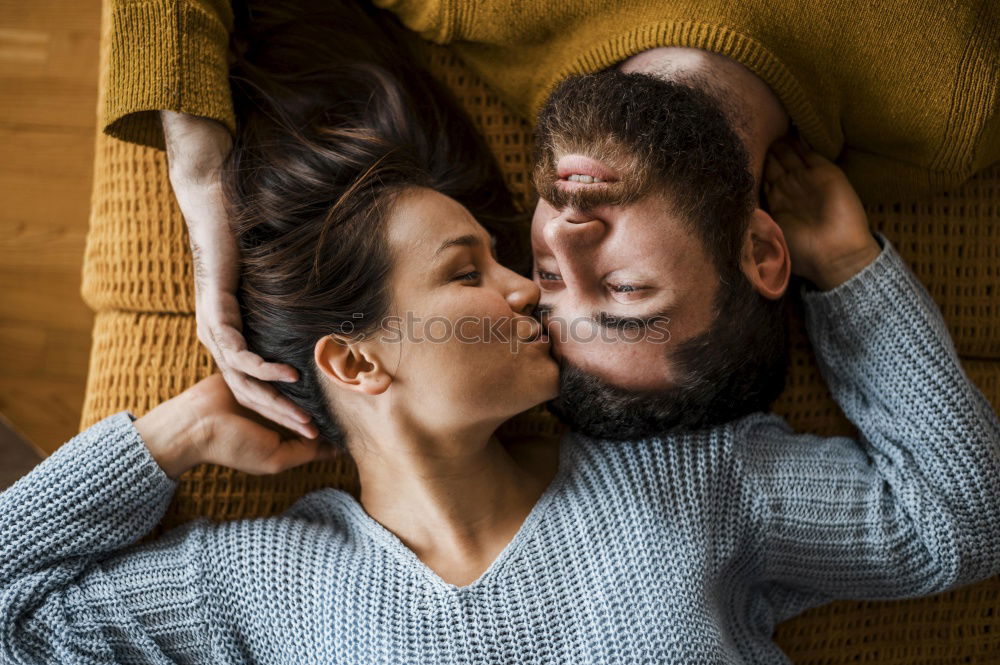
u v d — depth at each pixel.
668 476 0.94
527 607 0.89
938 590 0.97
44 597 0.90
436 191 0.91
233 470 1.07
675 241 0.83
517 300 0.88
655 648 0.87
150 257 1.10
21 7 1.53
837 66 0.98
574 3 1.00
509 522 0.95
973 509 0.94
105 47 1.00
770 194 1.05
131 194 1.11
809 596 1.04
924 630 1.14
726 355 0.89
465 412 0.87
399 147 0.95
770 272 0.93
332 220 0.88
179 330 1.10
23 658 0.88
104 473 0.93
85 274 1.15
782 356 0.99
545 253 0.89
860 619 1.13
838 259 1.01
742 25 0.94
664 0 0.96
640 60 0.99
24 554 0.90
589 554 0.91
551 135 0.88
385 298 0.85
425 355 0.85
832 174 1.03
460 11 1.04
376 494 0.97
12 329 1.52
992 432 0.97
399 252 0.86
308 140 0.97
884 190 1.10
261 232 0.93
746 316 0.90
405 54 1.14
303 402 0.94
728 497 0.95
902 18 0.94
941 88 0.97
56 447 1.50
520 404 0.88
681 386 0.90
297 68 1.10
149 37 0.93
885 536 0.95
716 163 0.85
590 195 0.83
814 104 1.00
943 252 1.14
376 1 1.11
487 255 0.90
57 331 1.52
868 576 0.97
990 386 1.15
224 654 0.91
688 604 0.89
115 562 0.94
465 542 0.93
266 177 0.95
